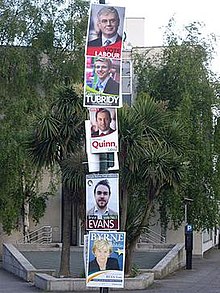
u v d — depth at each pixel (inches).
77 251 1172.5
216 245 1711.4
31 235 1332.4
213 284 780.0
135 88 1244.5
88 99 414.6
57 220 1360.7
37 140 747.4
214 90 1222.3
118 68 415.2
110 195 412.8
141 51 1330.0
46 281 706.2
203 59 1227.9
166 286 750.5
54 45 1254.9
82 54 1250.6
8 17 1231.5
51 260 986.7
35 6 1249.4
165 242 1278.3
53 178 1255.5
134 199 789.9
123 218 742.5
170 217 1220.5
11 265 944.9
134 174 733.3
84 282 695.7
